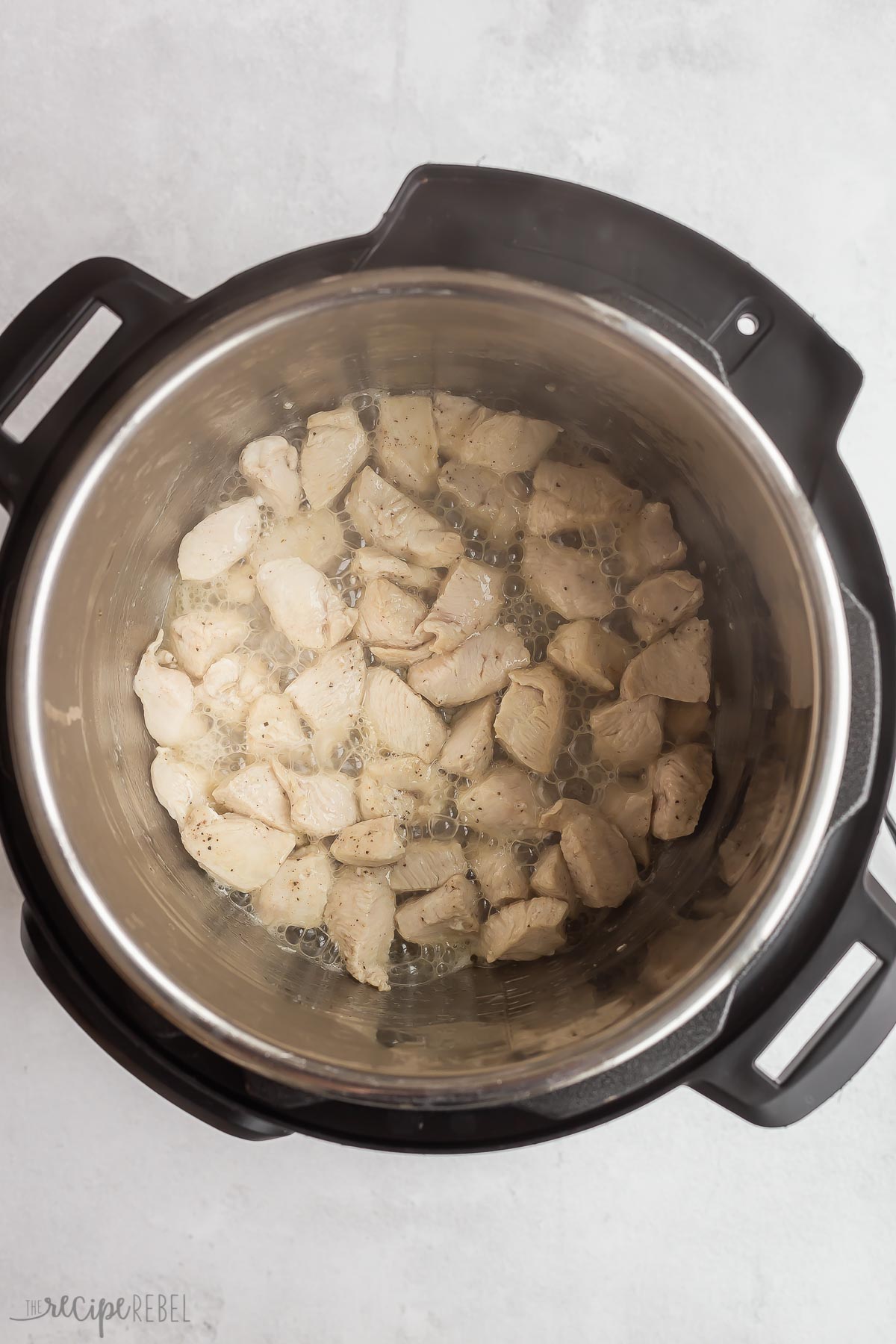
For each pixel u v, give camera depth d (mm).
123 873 557
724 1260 655
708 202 653
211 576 621
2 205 647
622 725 611
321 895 613
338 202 650
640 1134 657
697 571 623
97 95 648
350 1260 655
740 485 548
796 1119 544
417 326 559
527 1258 654
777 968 544
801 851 513
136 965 520
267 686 625
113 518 557
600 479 619
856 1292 653
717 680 621
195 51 648
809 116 653
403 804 621
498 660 621
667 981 537
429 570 625
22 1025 652
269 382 580
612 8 649
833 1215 654
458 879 612
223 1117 545
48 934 539
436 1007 601
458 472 627
